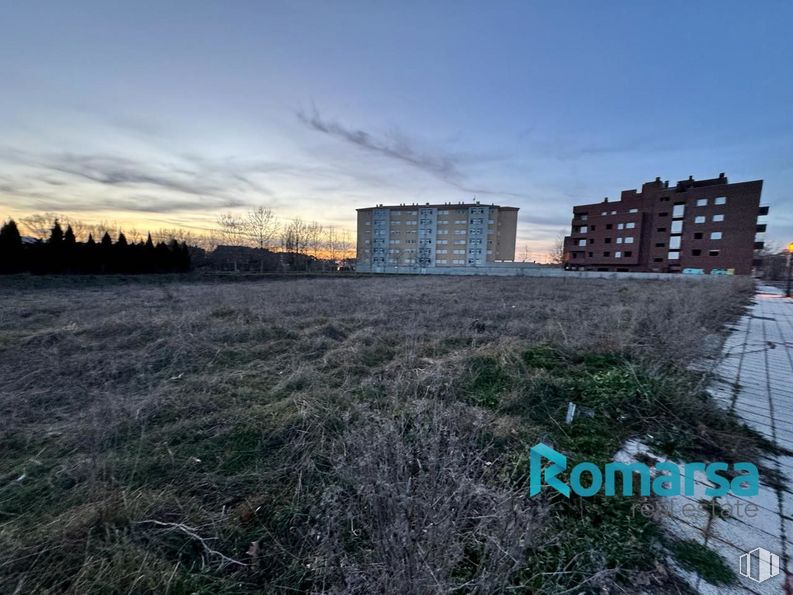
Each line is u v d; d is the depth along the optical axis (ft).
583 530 5.02
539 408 9.22
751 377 11.37
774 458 6.92
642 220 107.96
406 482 4.40
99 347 14.69
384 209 168.35
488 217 158.10
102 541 4.70
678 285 42.29
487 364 12.00
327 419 8.09
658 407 8.75
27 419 8.54
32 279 49.88
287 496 5.76
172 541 4.81
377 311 23.45
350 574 3.91
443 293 35.88
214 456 6.91
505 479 6.02
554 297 32.53
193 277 68.90
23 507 5.46
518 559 3.80
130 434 7.66
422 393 9.89
